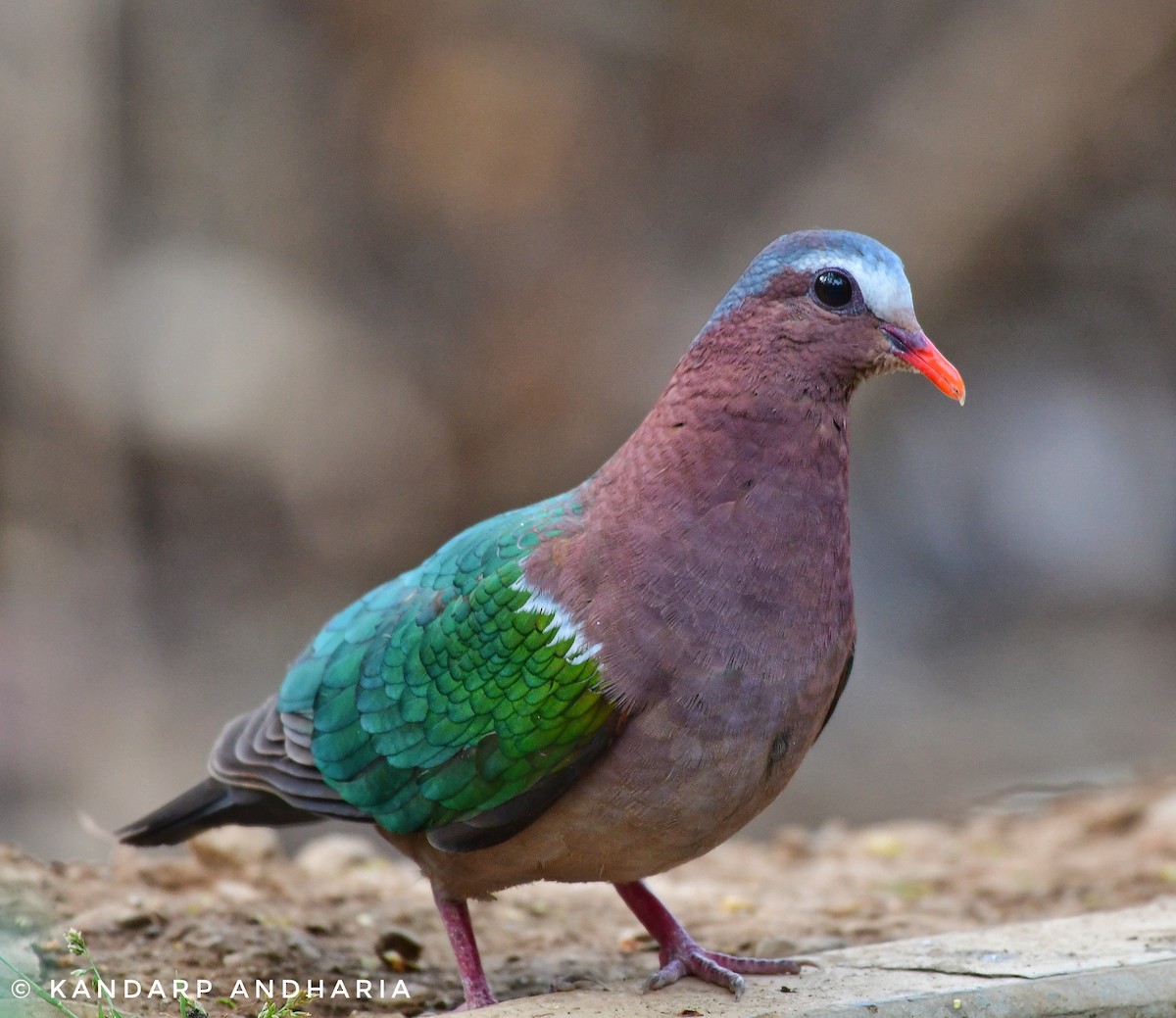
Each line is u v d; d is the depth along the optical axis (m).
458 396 20.17
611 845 5.59
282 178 20.11
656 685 5.39
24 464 17.53
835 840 10.16
